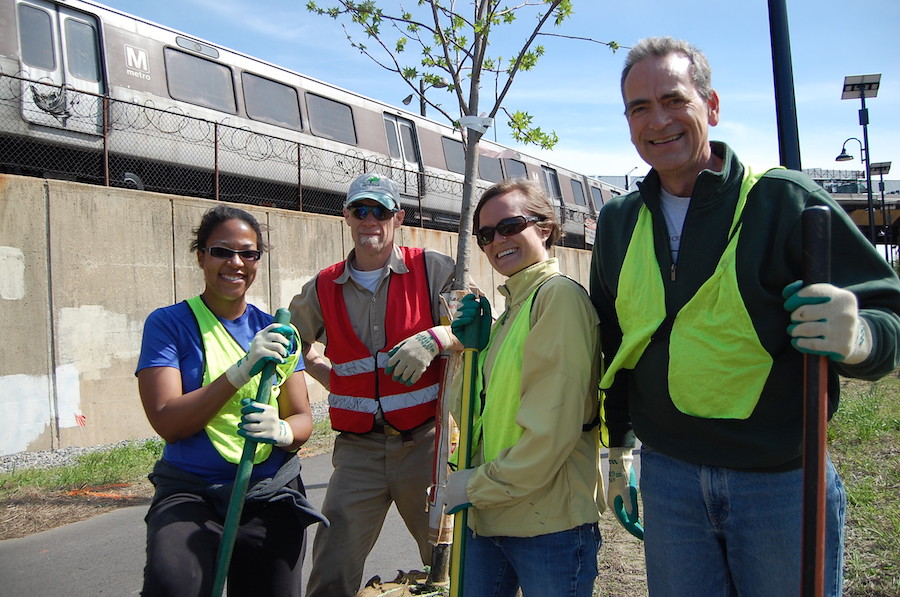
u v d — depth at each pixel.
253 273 2.53
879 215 27.88
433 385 3.05
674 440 1.99
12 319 8.02
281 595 2.42
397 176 15.02
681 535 1.99
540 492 2.13
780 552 1.83
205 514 2.25
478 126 3.73
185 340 2.43
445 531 3.40
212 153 11.03
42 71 8.94
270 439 2.23
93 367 8.71
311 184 12.80
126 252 9.13
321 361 3.50
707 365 1.87
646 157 2.02
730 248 1.85
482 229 2.39
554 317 2.09
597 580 3.56
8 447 7.91
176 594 2.00
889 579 3.23
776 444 1.82
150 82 10.25
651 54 1.98
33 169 9.17
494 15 4.54
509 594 2.35
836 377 1.93
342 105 13.92
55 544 4.78
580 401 2.06
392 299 3.11
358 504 3.02
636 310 2.02
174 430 2.27
